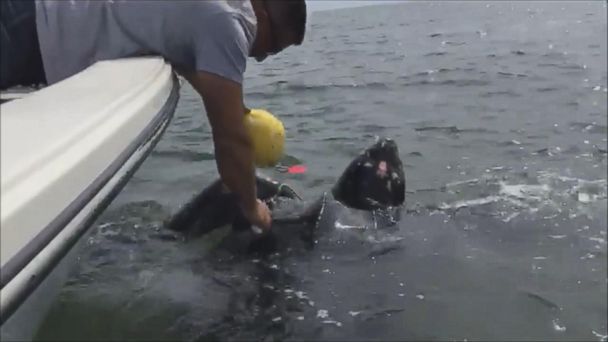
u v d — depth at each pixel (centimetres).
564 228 441
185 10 264
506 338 307
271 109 881
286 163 597
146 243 389
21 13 265
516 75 1187
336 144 673
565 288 358
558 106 888
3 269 128
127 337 293
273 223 388
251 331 305
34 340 262
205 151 621
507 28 2172
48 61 266
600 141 690
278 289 343
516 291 352
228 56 265
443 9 3444
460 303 338
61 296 318
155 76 245
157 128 232
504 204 487
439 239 414
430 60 1423
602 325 321
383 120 798
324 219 404
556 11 2900
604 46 1577
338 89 1038
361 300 336
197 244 386
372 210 432
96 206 169
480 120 800
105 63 256
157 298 328
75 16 266
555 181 550
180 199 477
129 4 269
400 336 305
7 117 171
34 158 145
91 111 184
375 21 2709
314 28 2430
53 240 146
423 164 606
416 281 358
